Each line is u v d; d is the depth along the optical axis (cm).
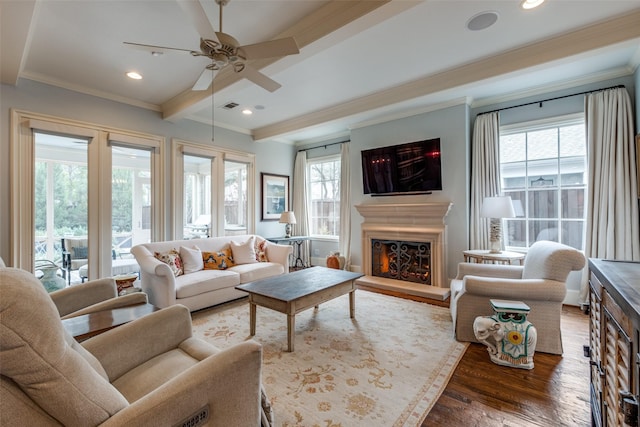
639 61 295
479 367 222
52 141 354
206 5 225
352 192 529
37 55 294
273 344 263
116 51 288
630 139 315
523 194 394
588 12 236
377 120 486
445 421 167
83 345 135
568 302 355
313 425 165
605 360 128
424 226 438
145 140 423
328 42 243
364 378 210
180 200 464
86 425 85
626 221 313
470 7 227
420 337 274
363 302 378
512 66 295
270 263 435
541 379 206
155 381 132
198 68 323
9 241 320
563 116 358
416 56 301
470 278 257
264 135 552
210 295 349
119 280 307
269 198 600
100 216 385
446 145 423
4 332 72
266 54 209
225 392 110
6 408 76
